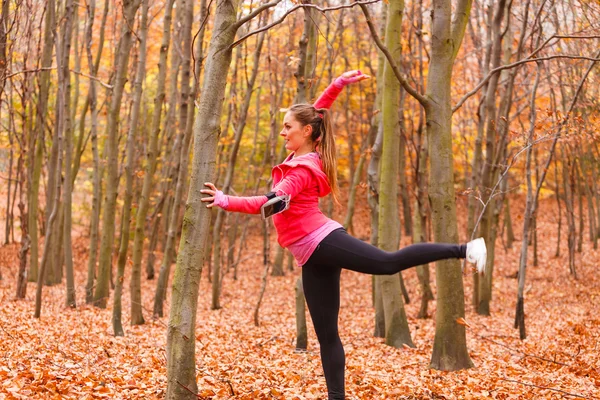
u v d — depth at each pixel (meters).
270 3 3.58
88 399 4.21
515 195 26.47
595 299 12.17
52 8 8.64
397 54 7.88
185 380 3.58
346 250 3.33
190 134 10.48
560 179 23.17
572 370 6.23
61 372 4.98
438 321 6.49
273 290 15.56
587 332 8.52
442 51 6.34
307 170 3.43
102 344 6.93
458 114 15.50
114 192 11.08
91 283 11.59
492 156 11.54
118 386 4.70
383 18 10.48
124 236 8.30
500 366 6.51
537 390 5.23
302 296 8.07
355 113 20.09
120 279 8.21
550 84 11.49
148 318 10.61
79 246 20.94
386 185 8.07
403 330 8.29
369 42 16.19
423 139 13.53
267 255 10.38
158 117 10.37
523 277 8.86
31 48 11.62
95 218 11.82
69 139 10.34
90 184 22.03
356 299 14.11
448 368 6.35
